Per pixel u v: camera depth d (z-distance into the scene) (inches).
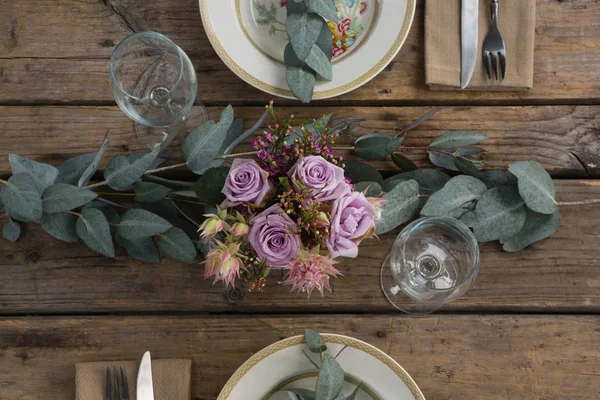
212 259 28.5
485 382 37.8
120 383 36.8
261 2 38.4
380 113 39.5
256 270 31.5
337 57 37.9
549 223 37.3
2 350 38.0
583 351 37.8
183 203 36.8
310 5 34.4
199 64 39.5
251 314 38.6
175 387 36.8
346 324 38.2
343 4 38.2
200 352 38.1
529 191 35.6
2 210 38.3
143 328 38.3
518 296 38.4
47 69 39.5
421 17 39.6
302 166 28.1
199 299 38.5
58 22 39.7
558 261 38.5
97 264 38.7
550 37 39.6
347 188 28.1
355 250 27.8
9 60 39.5
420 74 39.6
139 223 35.2
